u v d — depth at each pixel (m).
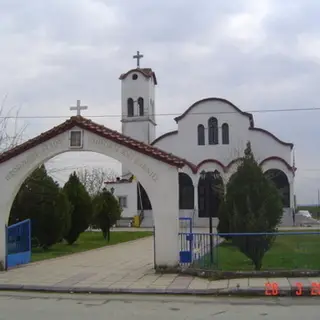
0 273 15.72
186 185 50.81
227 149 51.19
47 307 10.72
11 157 16.66
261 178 15.02
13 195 16.64
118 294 12.51
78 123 16.27
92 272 15.88
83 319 9.37
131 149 15.95
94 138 16.27
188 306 10.70
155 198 15.67
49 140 16.50
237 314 9.70
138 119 54.56
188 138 52.09
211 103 52.06
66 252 23.03
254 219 14.39
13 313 10.02
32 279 14.46
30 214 23.19
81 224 26.98
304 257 14.95
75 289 12.94
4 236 16.45
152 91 56.69
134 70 55.16
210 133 51.94
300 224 47.28
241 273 13.66
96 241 30.50
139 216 50.72
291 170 47.84
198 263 15.24
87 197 27.39
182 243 15.88
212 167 48.59
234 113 51.56
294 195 48.31
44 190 23.42
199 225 47.69
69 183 27.19
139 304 11.02
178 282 13.52
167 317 9.52
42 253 22.47
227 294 12.06
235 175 15.57
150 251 23.52
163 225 15.55
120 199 51.50
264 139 50.88
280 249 15.91
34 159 16.55
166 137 52.69
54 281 14.07
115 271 16.06
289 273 13.50
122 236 35.09
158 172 15.74
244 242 14.21
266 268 14.16
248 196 14.65
